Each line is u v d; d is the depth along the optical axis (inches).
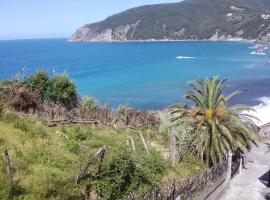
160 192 779.4
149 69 6343.5
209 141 1192.8
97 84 4808.1
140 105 3526.1
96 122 1348.4
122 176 768.9
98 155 823.1
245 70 5876.0
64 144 936.3
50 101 1411.2
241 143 1233.4
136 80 5064.0
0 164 686.5
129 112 1530.5
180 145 1195.9
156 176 912.3
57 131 1035.9
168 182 925.2
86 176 745.0
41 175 703.7
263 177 1226.0
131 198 699.4
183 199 853.2
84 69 6579.7
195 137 1226.0
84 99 1578.5
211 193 1010.7
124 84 4746.6
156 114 1632.6
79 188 715.4
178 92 4082.2
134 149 954.1
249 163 1378.0
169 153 1109.7
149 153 1008.2
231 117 1232.8
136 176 810.2
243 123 1229.7
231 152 1193.4
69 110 1433.3
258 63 6899.6
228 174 1165.1
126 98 3855.8
